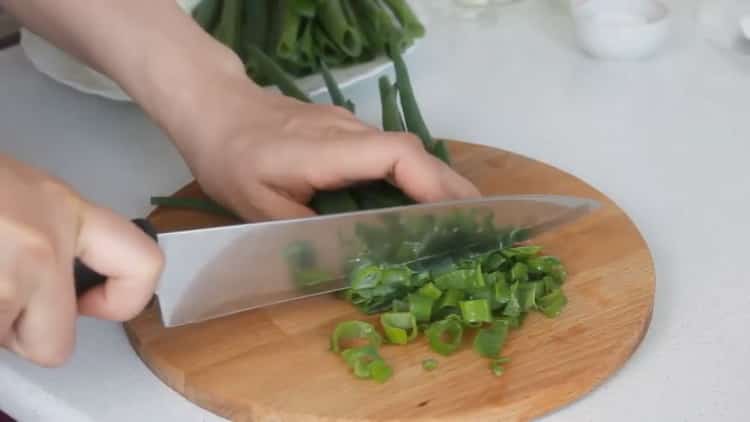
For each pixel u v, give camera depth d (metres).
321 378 0.67
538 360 0.68
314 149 0.74
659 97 0.96
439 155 0.81
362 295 0.72
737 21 1.06
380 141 0.73
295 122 0.76
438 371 0.67
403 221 0.72
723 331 0.71
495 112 0.94
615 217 0.78
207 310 0.69
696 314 0.73
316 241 0.71
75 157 0.89
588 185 0.82
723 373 0.68
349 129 0.76
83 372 0.70
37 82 1.00
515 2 1.14
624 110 0.94
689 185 0.85
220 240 0.68
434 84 0.99
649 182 0.85
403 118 0.88
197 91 0.79
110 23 0.81
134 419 0.67
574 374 0.67
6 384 0.69
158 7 0.82
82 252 0.60
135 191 0.85
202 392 0.67
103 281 0.62
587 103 0.96
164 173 0.87
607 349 0.68
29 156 0.89
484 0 1.13
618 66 1.02
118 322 0.73
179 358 0.69
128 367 0.70
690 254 0.78
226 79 0.80
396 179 0.74
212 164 0.78
